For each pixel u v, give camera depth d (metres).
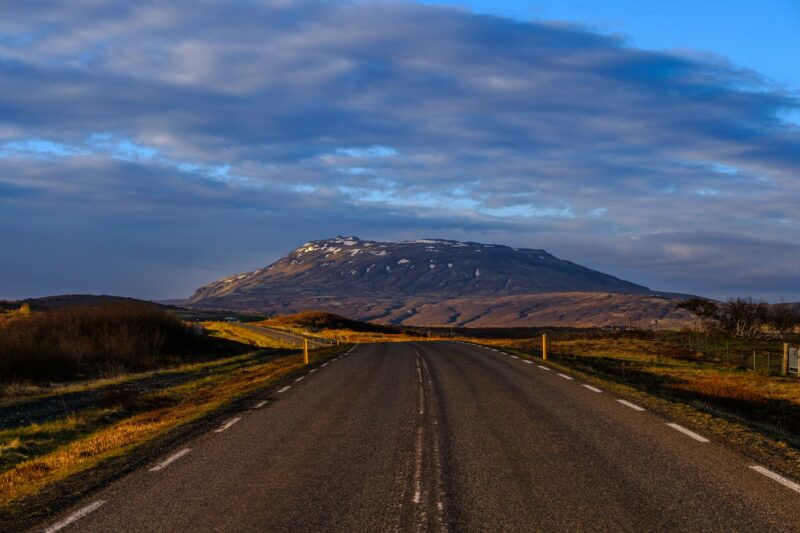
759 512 6.42
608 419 12.19
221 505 7.17
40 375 30.80
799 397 21.30
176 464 9.33
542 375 20.84
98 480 8.58
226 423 12.86
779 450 9.36
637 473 8.06
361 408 14.34
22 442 12.96
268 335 78.38
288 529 6.28
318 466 8.91
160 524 6.58
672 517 6.31
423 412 13.47
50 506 7.44
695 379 25.69
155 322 45.84
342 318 114.19
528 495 7.20
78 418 15.85
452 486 7.66
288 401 15.93
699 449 9.42
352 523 6.40
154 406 17.72
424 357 30.44
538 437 10.52
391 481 7.99
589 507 6.70
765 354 36.66
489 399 15.25
